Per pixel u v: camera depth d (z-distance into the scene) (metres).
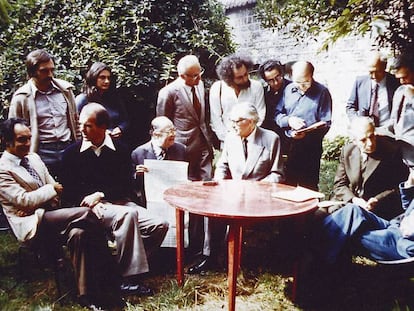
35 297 3.93
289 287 4.12
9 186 3.72
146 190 4.24
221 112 4.98
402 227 3.56
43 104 4.51
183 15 6.47
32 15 6.36
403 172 4.11
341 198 4.13
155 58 6.14
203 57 6.68
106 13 6.04
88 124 4.04
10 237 5.15
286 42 10.97
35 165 4.02
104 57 5.93
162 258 4.58
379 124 5.02
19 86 6.07
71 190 4.13
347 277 3.86
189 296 3.95
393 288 4.02
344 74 9.76
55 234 3.77
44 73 4.38
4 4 4.16
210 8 6.87
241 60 4.81
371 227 3.73
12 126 3.77
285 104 5.00
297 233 3.87
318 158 5.05
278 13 6.52
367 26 4.05
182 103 4.85
